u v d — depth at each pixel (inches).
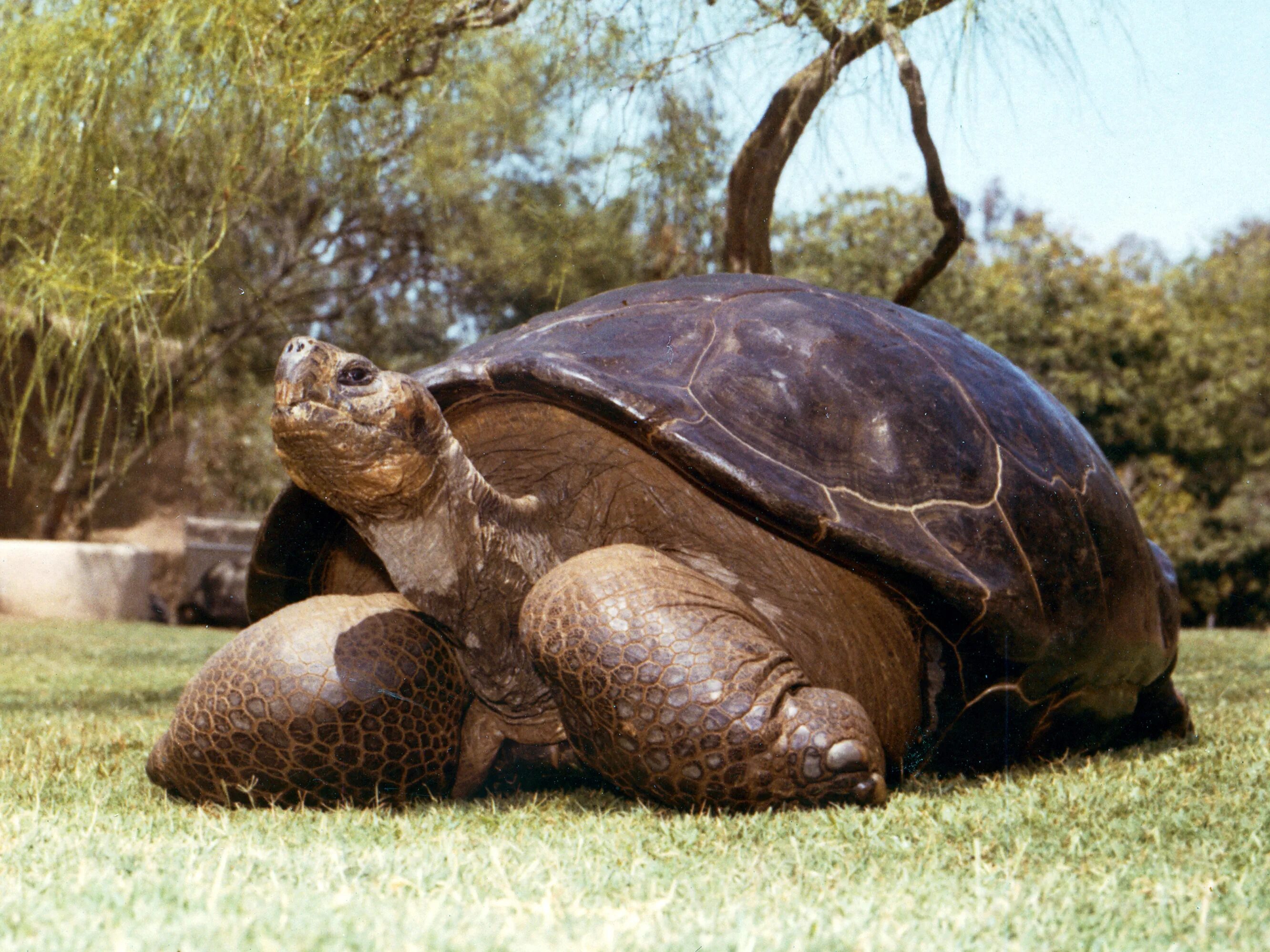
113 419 520.1
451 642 113.8
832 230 716.7
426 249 530.3
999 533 114.2
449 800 116.2
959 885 73.6
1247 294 898.7
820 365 118.3
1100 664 125.2
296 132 199.6
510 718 116.6
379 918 60.9
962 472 116.6
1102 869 77.4
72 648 376.2
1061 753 134.2
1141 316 808.9
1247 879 73.2
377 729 108.5
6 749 148.6
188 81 193.5
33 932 58.6
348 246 522.6
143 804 110.8
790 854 82.6
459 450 108.7
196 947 55.3
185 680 270.5
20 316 219.5
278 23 192.1
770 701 99.1
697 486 109.7
